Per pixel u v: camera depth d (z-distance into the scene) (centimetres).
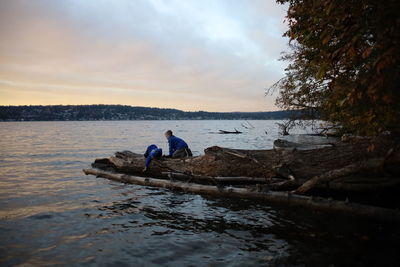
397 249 422
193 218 600
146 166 941
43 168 1427
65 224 570
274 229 523
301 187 637
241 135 5319
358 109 521
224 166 822
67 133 6569
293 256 410
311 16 501
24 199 775
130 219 600
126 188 908
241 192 711
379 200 659
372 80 391
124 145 3066
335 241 458
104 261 410
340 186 693
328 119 1191
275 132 6512
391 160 518
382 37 371
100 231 530
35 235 511
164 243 473
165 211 654
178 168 909
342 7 415
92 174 1148
